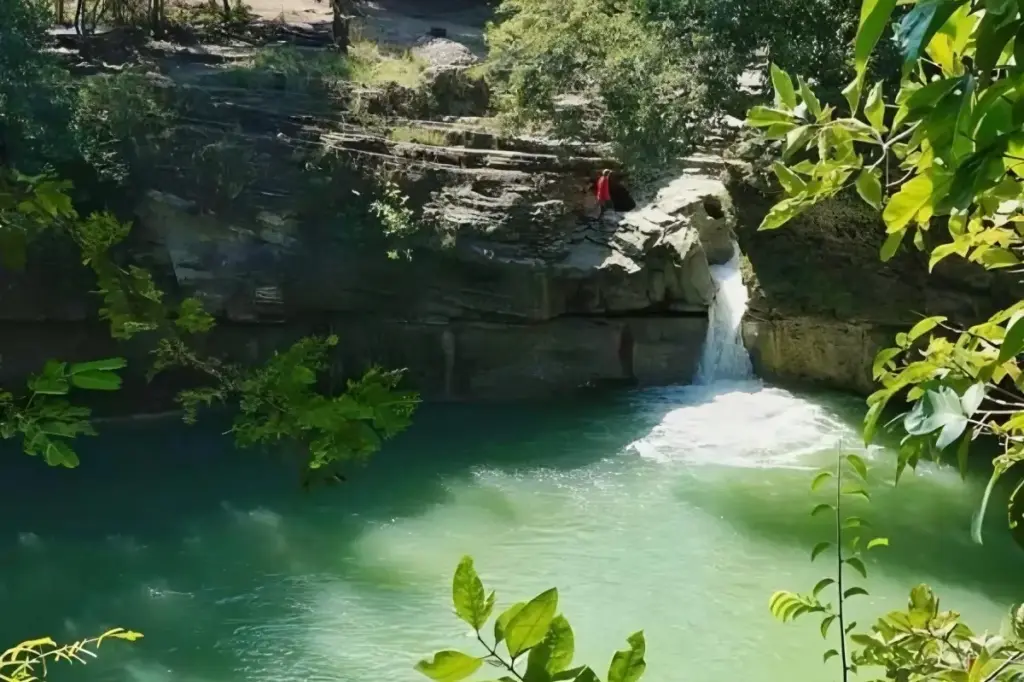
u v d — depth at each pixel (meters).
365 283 26.27
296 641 15.98
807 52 22.81
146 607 16.95
